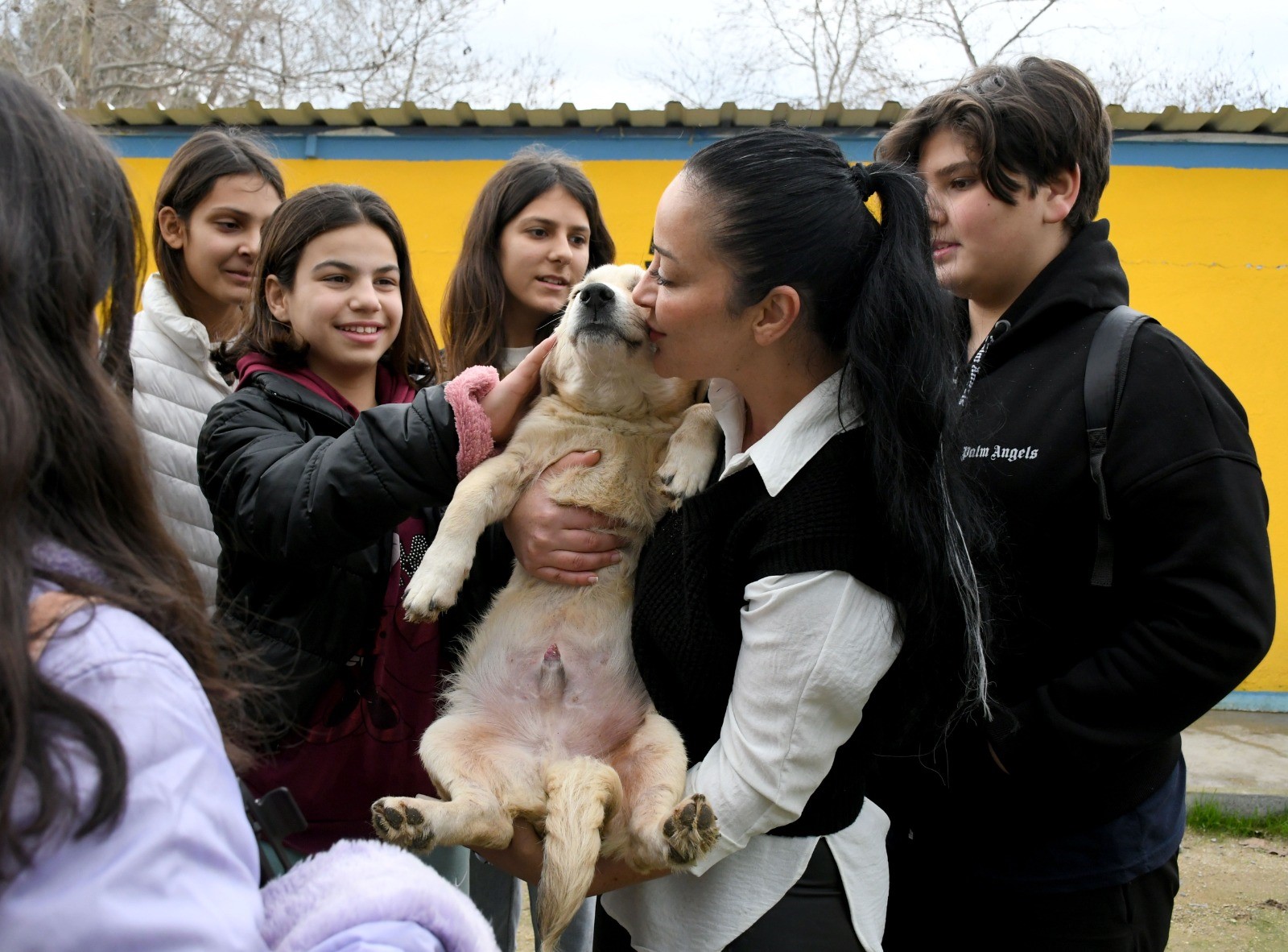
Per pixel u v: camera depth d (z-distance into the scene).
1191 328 7.20
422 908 1.01
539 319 3.61
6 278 0.85
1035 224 2.43
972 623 1.73
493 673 2.46
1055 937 2.14
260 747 2.20
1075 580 2.19
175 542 1.02
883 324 1.71
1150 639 2.01
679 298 1.80
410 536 2.60
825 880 1.85
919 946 2.35
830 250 1.75
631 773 2.14
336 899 1.00
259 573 2.30
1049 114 2.34
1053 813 2.13
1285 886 4.66
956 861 2.25
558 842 1.90
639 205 7.34
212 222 3.25
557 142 7.36
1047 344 2.32
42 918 0.71
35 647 0.79
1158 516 2.03
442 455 2.09
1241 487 2.02
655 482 2.62
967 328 2.76
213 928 0.77
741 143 1.80
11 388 0.84
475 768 2.21
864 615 1.68
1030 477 2.19
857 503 1.72
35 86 0.97
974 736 2.19
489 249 3.48
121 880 0.73
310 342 2.65
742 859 1.83
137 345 2.95
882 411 1.69
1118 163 7.14
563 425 2.68
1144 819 2.13
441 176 7.42
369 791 2.38
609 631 2.47
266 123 7.42
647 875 1.90
